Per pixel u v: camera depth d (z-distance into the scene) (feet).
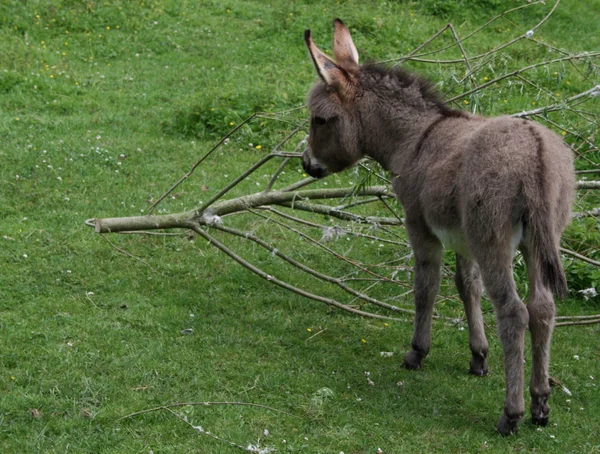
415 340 19.03
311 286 23.71
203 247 25.22
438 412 17.24
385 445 15.80
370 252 26.00
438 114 17.90
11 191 26.89
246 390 17.53
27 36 42.80
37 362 18.01
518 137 15.40
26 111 34.04
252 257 24.94
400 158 17.94
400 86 18.37
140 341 19.45
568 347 20.71
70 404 16.49
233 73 40.57
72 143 31.04
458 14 50.67
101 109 35.68
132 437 15.57
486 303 23.29
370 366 19.34
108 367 18.06
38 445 15.08
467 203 15.47
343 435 15.97
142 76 40.42
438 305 23.13
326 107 18.40
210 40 45.52
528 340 21.22
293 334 20.67
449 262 24.70
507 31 48.60
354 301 23.04
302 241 26.30
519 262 23.20
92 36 44.47
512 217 15.19
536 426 16.53
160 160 31.24
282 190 22.53
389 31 46.44
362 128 18.60
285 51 44.01
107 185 28.37
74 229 24.97
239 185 29.60
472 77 23.65
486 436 16.21
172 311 21.07
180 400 16.97
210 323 20.81
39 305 20.71
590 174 27.66
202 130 34.22
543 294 15.48
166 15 47.96
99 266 23.20
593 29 49.90
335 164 19.19
